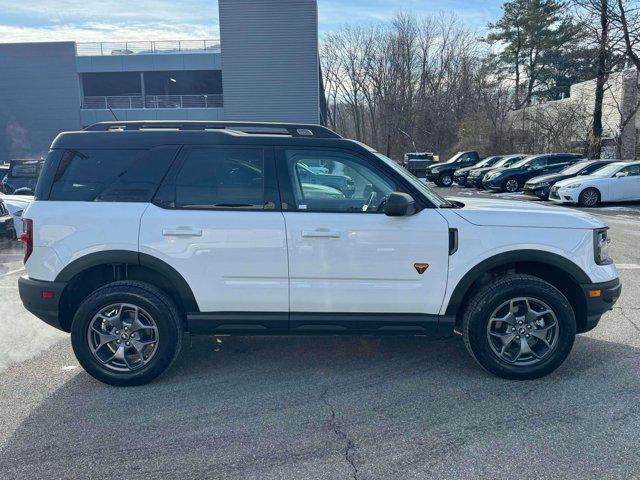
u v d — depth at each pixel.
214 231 3.88
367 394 3.84
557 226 3.94
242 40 31.09
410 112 57.97
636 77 23.00
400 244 3.88
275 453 3.07
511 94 52.94
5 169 20.27
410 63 60.19
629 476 2.80
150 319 3.95
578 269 3.95
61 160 4.03
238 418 3.50
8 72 37.34
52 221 3.93
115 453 3.08
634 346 4.70
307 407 3.64
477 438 3.21
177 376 4.21
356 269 3.90
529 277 3.97
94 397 3.84
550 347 3.98
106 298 3.91
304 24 30.81
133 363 4.03
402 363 4.42
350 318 3.96
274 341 4.99
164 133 4.04
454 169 30.23
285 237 3.87
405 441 3.19
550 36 51.09
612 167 17.45
